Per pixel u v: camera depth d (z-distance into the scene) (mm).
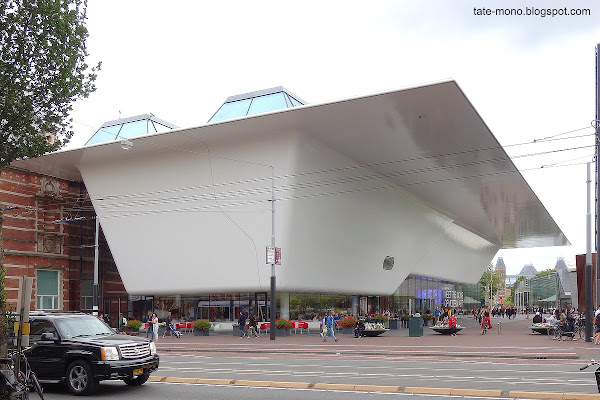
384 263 45156
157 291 38219
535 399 11070
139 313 41875
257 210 34125
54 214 44000
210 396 11938
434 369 16766
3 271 11781
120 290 48969
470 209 51812
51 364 12625
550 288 104375
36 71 11820
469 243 72500
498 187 41219
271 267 31391
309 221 35000
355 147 33062
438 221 54125
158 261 37906
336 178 36062
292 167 32562
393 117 27391
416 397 11367
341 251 38812
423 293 60875
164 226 37406
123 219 38812
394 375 15148
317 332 37625
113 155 36500
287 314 37125
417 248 50875
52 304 43188
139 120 41938
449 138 29672
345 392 12164
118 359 12508
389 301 50344
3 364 10242
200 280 36656
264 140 32656
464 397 11289
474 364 18344
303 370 16750
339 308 41969
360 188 38688
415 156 33719
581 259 47188
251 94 37812
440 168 36469
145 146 34469
